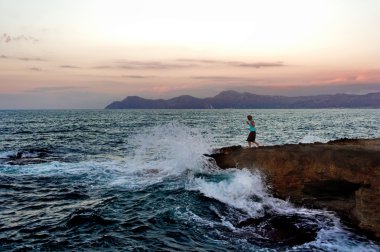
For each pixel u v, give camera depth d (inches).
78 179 628.7
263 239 353.4
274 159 529.0
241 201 471.2
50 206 464.1
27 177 647.8
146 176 639.8
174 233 361.7
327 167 478.0
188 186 543.2
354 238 359.9
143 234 358.0
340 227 390.6
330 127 2303.2
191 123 2945.4
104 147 1169.4
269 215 428.5
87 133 1819.6
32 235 356.8
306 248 332.2
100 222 392.5
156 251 316.8
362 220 377.1
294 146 594.2
